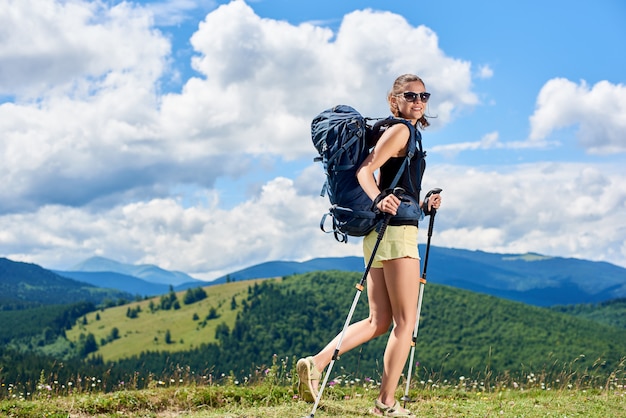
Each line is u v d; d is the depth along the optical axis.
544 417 6.88
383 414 6.21
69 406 7.30
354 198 5.93
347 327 6.21
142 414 7.32
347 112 6.00
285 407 6.89
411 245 5.97
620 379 9.41
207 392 7.89
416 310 6.27
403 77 6.15
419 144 6.05
